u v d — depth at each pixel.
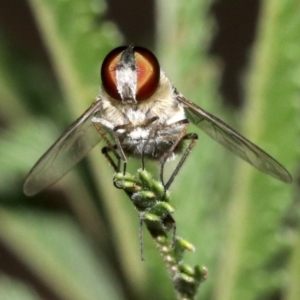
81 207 0.17
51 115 0.18
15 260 0.21
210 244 0.17
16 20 0.22
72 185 0.17
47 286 0.20
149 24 0.22
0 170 0.17
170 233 0.17
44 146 0.17
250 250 0.17
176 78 0.17
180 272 0.16
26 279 0.20
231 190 0.17
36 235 0.17
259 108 0.17
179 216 0.17
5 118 0.18
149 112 0.16
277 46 0.17
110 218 0.17
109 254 0.17
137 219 0.17
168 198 0.15
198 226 0.17
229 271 0.17
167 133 0.16
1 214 0.17
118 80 0.16
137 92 0.16
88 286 0.17
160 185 0.15
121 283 0.17
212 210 0.17
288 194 0.17
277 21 0.17
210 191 0.17
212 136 0.17
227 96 0.21
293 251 0.17
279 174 0.16
